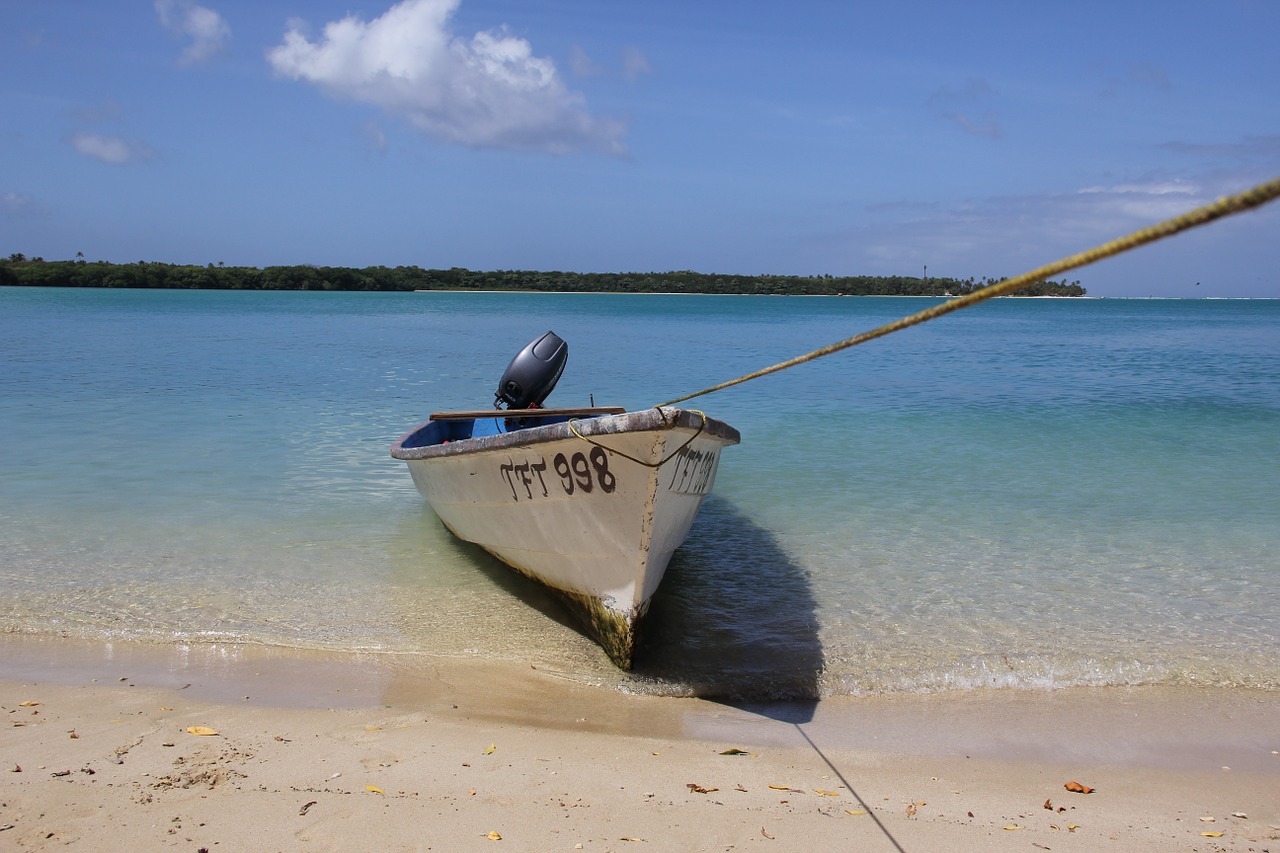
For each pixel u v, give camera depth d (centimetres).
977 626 646
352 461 1171
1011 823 392
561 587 659
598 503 569
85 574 729
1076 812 405
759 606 685
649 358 2852
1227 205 180
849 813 396
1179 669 579
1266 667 582
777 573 761
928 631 638
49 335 3312
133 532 845
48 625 623
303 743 452
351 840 357
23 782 400
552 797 400
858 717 511
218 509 930
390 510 940
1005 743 480
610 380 2203
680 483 582
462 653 596
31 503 937
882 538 861
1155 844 377
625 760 445
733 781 425
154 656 577
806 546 836
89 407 1590
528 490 627
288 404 1669
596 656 598
